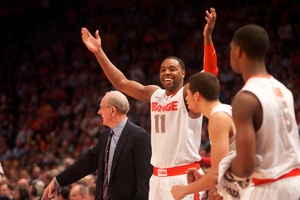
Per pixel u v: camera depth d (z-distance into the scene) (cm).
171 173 798
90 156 927
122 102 897
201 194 799
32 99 2892
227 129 620
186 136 791
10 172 2005
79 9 3466
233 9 2931
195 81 651
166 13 3164
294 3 2825
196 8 3108
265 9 2858
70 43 3231
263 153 536
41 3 3550
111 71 862
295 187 539
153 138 823
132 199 876
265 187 541
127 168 880
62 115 2720
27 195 1320
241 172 517
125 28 3166
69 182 929
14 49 3356
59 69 3098
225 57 2591
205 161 898
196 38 2856
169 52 2858
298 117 1869
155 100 826
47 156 2253
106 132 916
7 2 3594
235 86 2331
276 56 2436
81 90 2814
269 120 529
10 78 3145
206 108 648
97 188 902
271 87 541
